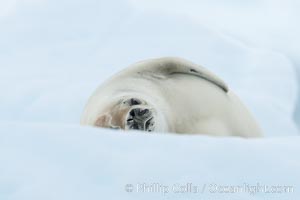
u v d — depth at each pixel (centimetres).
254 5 5403
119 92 1692
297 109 3984
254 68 4044
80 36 4572
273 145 961
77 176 791
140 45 4397
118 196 762
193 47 4319
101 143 884
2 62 4159
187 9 5319
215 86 1850
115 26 4659
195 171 838
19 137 888
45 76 3844
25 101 3288
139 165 834
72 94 3200
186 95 1738
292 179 852
